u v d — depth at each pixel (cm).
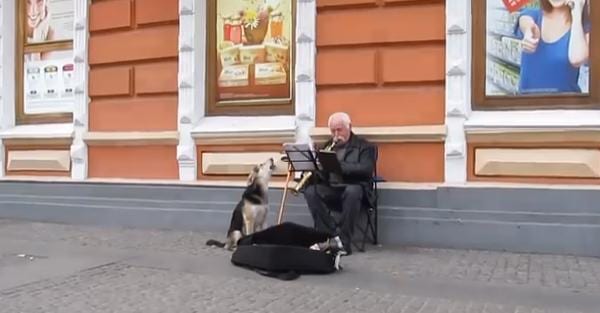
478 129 762
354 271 658
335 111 834
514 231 750
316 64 841
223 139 896
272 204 859
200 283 612
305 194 762
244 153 891
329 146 795
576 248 729
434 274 645
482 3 780
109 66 995
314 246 660
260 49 898
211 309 527
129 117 977
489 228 759
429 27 787
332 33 830
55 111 1069
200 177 922
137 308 533
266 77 895
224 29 922
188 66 920
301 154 757
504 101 771
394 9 802
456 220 772
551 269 665
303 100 846
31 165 1068
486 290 582
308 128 844
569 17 746
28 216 1047
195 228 913
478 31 781
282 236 667
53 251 775
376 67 812
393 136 797
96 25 1002
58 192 1023
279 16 886
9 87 1103
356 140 777
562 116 739
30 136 1056
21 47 1102
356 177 756
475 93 784
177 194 926
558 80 752
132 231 920
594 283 606
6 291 589
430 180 789
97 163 1005
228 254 748
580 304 536
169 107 944
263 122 880
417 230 787
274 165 791
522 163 752
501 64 773
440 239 778
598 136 721
